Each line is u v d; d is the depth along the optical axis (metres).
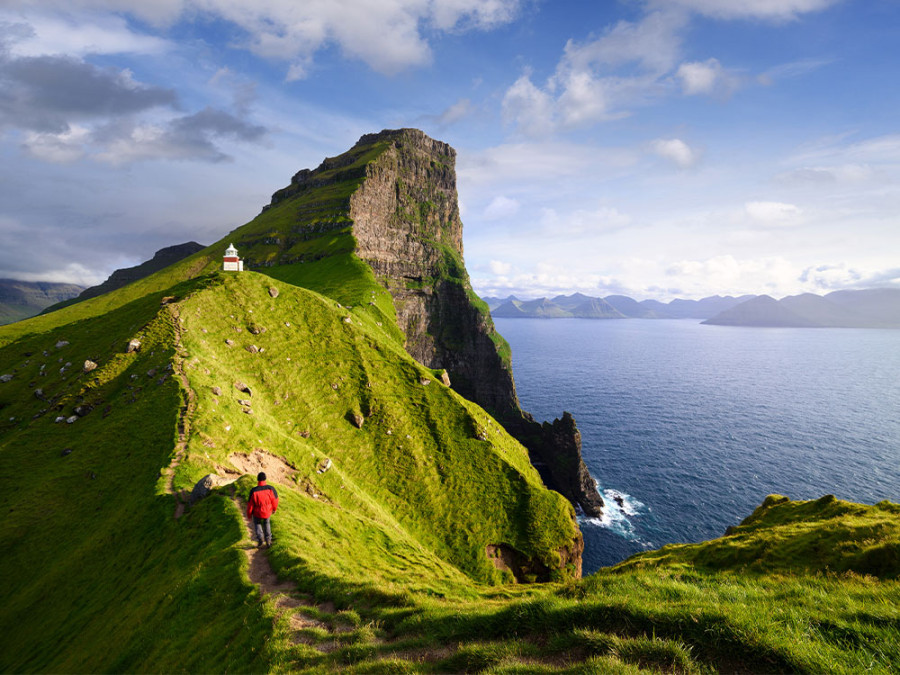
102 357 62.88
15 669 24.22
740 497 114.44
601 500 114.69
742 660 9.01
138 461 40.44
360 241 168.75
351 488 53.91
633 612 10.77
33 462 45.16
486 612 12.73
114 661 18.95
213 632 16.88
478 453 75.50
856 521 28.44
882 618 9.60
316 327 85.06
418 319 180.88
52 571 31.66
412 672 10.40
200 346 63.34
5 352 75.25
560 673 8.84
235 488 31.00
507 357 188.00
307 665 12.27
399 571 29.91
